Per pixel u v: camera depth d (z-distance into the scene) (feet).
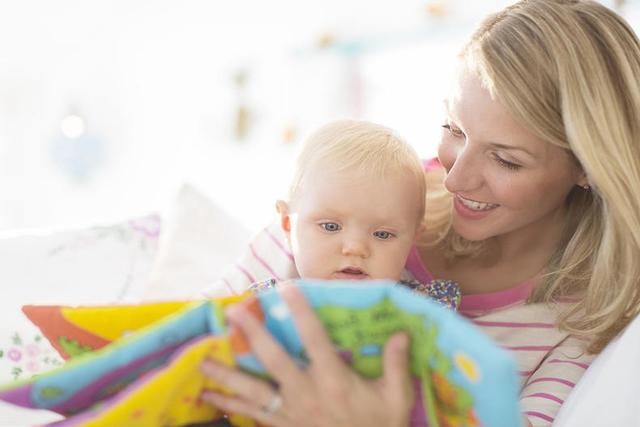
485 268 4.34
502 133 3.52
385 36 9.83
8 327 4.25
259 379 2.55
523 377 4.00
